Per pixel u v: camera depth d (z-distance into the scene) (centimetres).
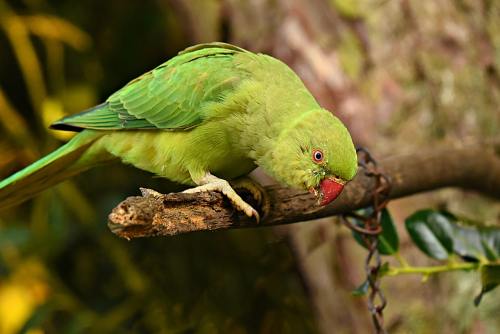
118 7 1026
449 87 835
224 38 908
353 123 830
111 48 1031
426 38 845
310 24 857
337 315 827
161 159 697
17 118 970
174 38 1039
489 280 630
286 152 634
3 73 1029
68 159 723
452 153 721
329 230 829
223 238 965
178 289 941
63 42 1014
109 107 712
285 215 618
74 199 935
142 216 484
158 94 690
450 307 789
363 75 839
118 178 982
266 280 955
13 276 909
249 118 659
